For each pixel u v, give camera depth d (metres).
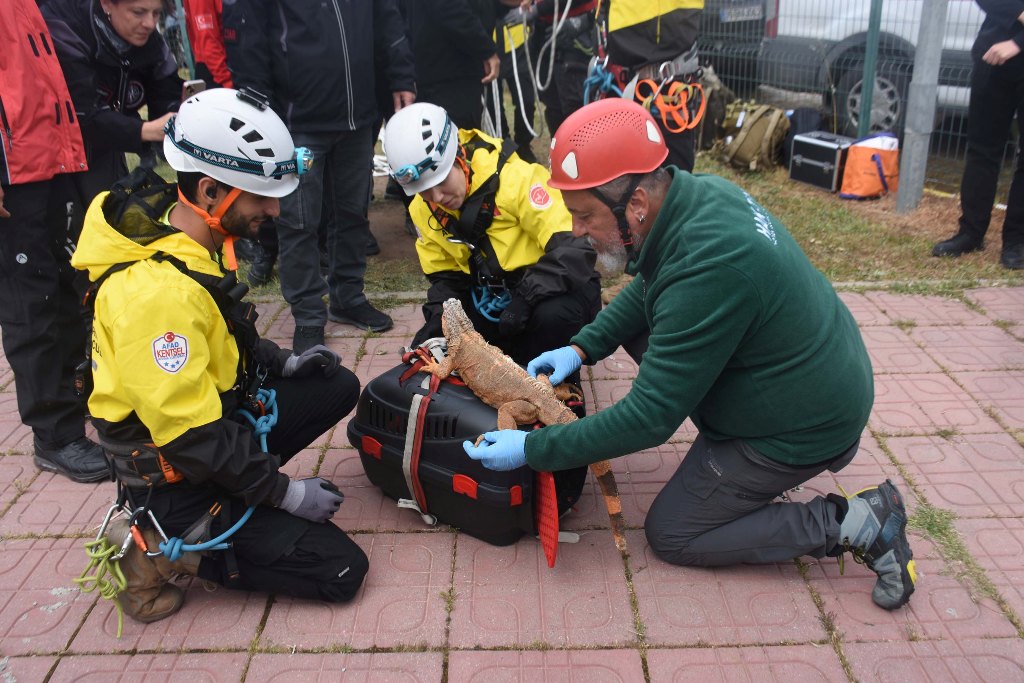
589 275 3.42
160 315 2.27
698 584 2.84
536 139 8.33
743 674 2.50
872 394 2.70
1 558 3.04
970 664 2.50
